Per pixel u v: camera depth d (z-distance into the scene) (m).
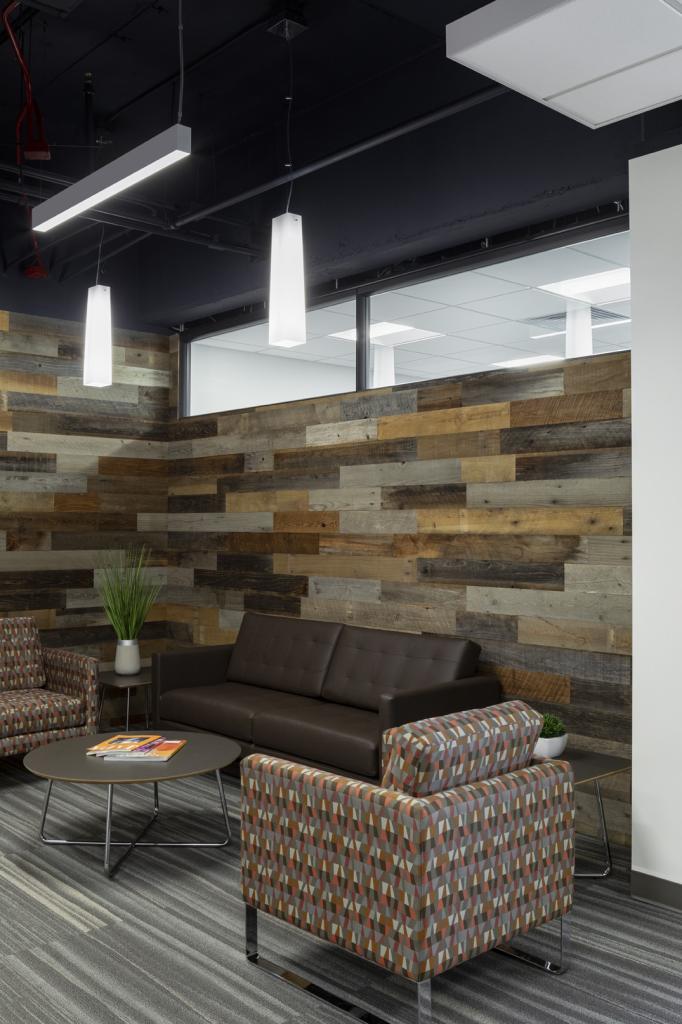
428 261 5.14
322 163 4.53
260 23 4.43
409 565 5.20
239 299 6.13
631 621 4.20
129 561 6.81
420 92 4.86
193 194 6.08
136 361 6.91
